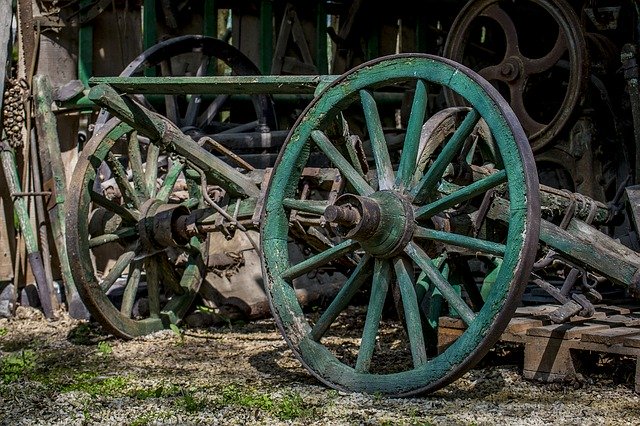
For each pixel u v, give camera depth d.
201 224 8.16
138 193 8.52
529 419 5.55
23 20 9.98
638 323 6.81
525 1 10.95
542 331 6.43
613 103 10.27
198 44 10.25
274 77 6.95
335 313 6.45
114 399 6.20
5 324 9.37
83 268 7.93
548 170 10.45
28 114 9.89
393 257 6.21
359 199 6.00
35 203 9.91
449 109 6.89
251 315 9.34
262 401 6.01
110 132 8.21
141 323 8.51
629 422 5.50
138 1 10.74
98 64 10.51
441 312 7.64
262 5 11.41
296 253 9.72
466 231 6.78
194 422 5.62
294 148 6.71
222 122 11.10
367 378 6.18
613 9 9.87
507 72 9.98
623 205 8.84
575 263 6.52
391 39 12.26
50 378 6.92
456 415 5.64
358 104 11.72
